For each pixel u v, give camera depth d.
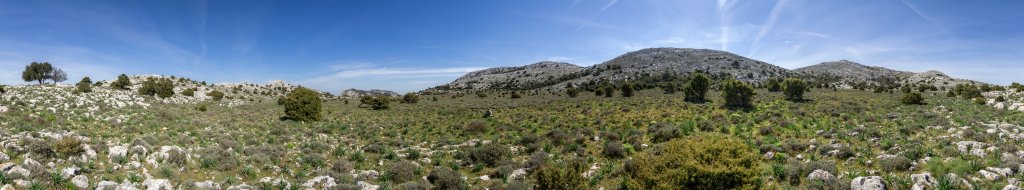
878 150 19.81
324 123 39.34
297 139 28.17
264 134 29.39
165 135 23.52
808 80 133.00
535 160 20.38
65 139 16.25
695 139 13.40
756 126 30.75
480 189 17.25
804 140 24.00
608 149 22.41
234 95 82.56
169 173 15.71
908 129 24.77
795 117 34.22
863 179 13.70
